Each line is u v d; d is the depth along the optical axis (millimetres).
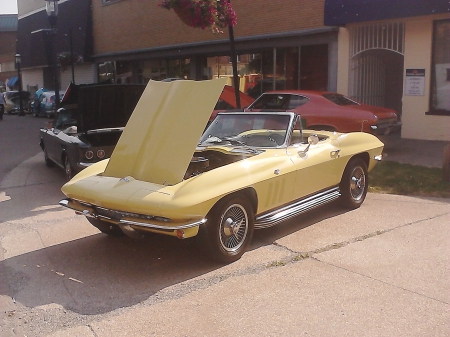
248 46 16859
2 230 6340
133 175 5090
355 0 12531
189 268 4855
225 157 5762
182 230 4391
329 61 14438
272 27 15961
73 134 8969
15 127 22141
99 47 26250
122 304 4133
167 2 10633
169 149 4992
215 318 3834
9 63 43312
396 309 3908
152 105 5531
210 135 6414
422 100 12734
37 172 10617
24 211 7277
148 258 5176
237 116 6422
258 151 5711
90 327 3760
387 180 8414
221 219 4746
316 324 3703
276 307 3984
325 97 10617
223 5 10945
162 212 4352
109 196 4719
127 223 4594
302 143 6191
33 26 32812
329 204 7141
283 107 10938
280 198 5445
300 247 5352
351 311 3891
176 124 5121
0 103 27391
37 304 4191
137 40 22891
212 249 4742
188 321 3799
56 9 13117
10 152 13992
